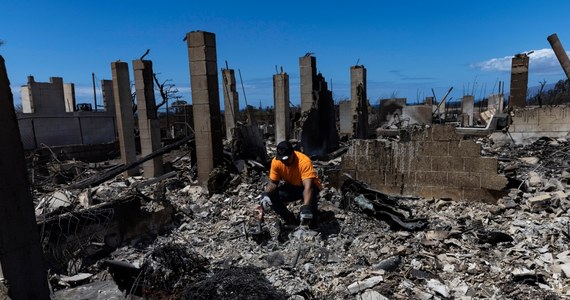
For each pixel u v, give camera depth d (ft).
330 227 17.58
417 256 14.47
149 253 14.73
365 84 48.44
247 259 15.29
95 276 14.38
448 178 20.62
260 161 30.25
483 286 12.28
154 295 12.18
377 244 15.69
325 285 12.94
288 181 17.13
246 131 29.76
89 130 50.29
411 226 16.83
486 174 19.79
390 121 59.31
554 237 15.28
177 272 12.88
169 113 62.23
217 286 11.53
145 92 30.94
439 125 20.44
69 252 15.07
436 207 19.92
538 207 18.35
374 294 11.82
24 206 9.35
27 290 9.46
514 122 39.40
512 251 14.37
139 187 26.40
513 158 31.24
